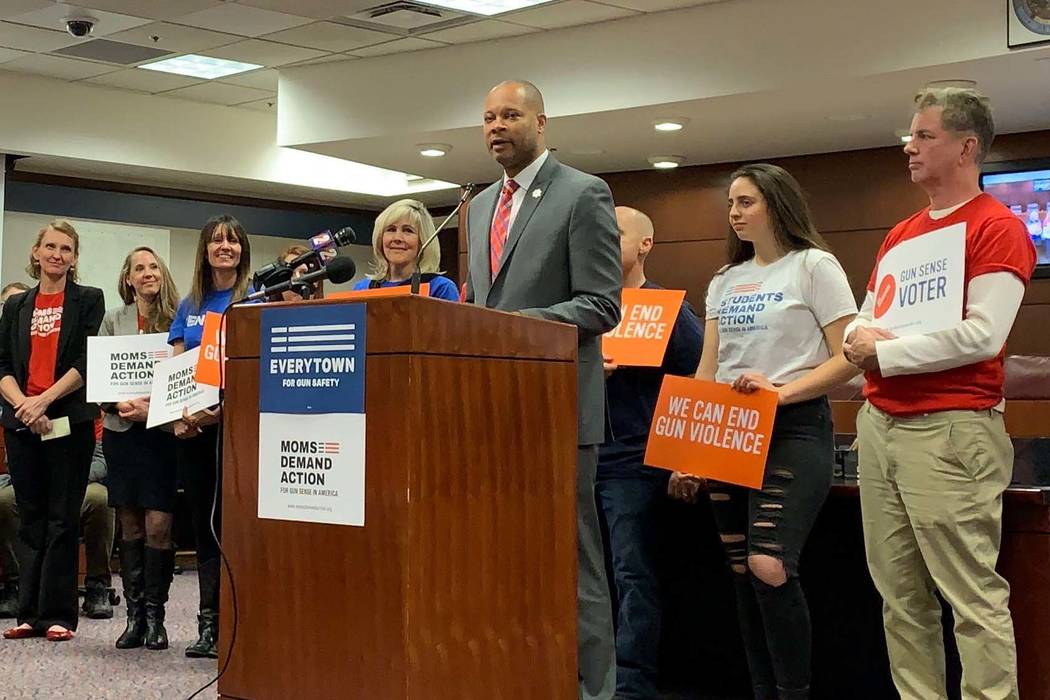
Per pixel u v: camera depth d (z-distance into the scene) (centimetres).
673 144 805
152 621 450
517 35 734
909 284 247
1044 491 259
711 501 309
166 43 773
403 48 769
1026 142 757
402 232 374
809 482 280
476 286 276
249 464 197
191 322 433
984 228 237
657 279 900
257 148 997
